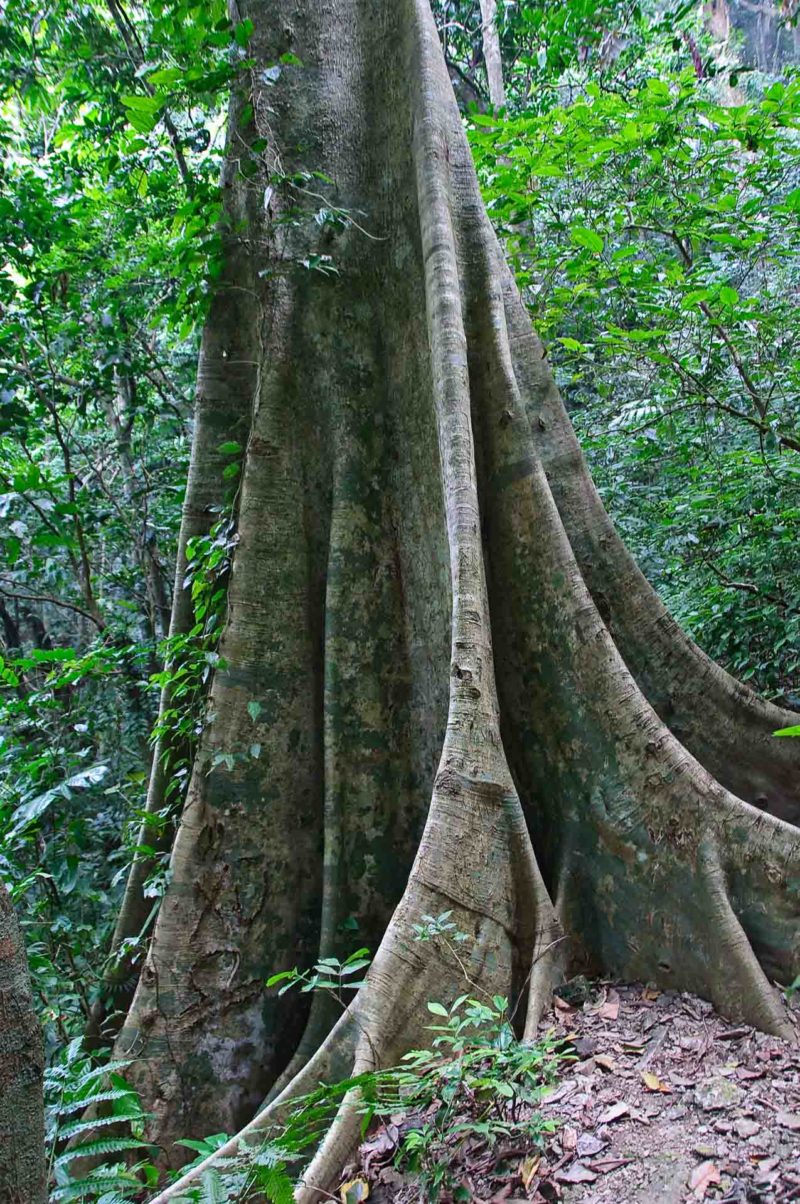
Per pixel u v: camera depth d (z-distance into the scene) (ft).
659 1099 10.52
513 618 15.07
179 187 28.58
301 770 16.06
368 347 17.65
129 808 26.37
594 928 13.41
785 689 21.80
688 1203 8.90
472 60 48.73
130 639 31.32
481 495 15.78
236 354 19.02
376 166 18.42
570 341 22.29
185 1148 14.02
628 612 16.31
